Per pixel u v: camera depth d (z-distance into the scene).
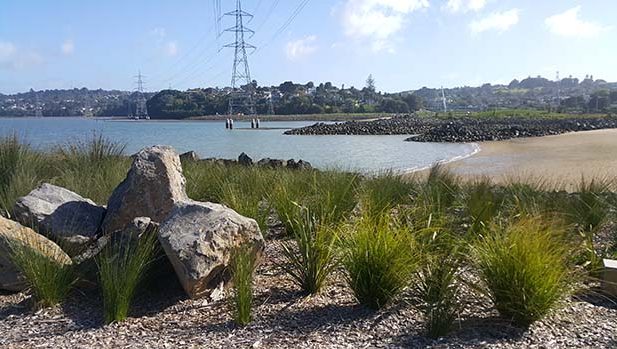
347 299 4.76
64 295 4.90
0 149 9.21
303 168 14.13
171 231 4.92
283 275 5.42
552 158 28.03
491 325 4.14
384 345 3.85
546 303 4.07
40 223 5.93
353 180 8.23
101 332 4.24
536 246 4.21
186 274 4.63
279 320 4.35
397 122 79.50
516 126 57.66
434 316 4.02
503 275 4.16
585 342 3.85
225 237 4.92
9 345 4.01
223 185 8.66
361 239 4.64
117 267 4.61
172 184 6.30
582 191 7.84
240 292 4.34
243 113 126.56
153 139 50.09
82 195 8.41
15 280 5.13
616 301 4.66
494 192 8.14
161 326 4.32
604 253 5.70
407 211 6.31
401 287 4.51
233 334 4.12
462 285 4.67
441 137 48.81
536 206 6.82
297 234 5.61
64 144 12.62
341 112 157.00
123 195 6.13
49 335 4.20
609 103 151.88
